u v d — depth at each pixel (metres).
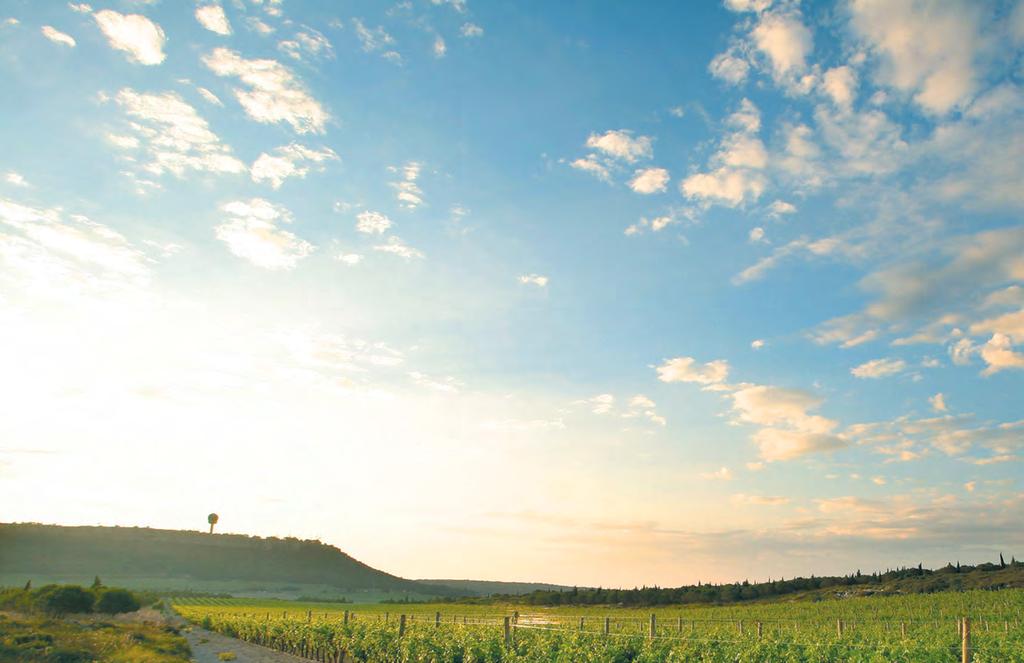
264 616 57.72
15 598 59.41
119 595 67.44
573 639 22.53
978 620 46.06
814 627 42.47
